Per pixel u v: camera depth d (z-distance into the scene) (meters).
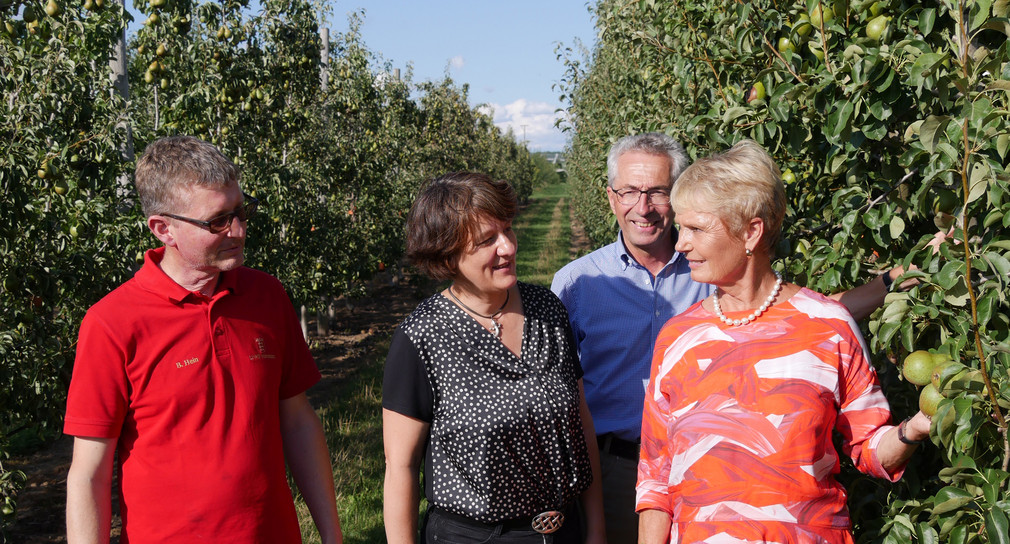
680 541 1.88
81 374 1.90
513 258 2.08
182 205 1.89
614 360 2.67
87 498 1.89
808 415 1.78
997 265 1.66
